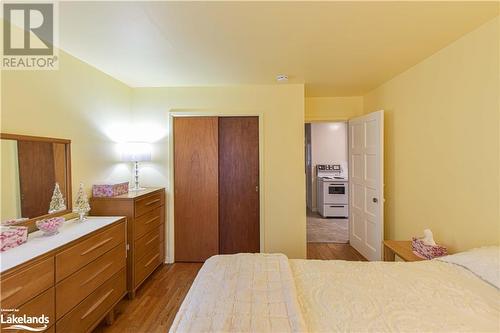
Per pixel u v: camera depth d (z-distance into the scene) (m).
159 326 2.03
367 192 3.25
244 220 3.33
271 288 1.40
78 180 2.28
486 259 1.47
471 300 1.25
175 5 1.51
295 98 3.19
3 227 1.57
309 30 1.82
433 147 2.28
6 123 1.66
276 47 2.10
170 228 3.25
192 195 3.28
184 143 3.27
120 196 2.47
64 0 1.46
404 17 1.65
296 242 3.22
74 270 1.61
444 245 2.15
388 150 3.09
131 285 2.41
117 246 2.10
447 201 2.12
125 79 2.92
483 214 1.77
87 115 2.40
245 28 1.79
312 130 6.48
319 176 6.29
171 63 2.44
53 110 2.01
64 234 1.72
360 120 3.42
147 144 3.17
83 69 2.36
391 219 3.05
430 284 1.41
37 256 1.36
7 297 1.20
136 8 1.54
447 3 1.50
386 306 1.22
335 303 1.26
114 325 2.04
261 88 3.21
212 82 3.07
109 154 2.76
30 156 1.80
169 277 2.88
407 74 2.66
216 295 1.33
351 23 1.73
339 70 2.67
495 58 1.66
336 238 4.28
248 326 1.08
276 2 1.49
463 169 1.94
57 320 1.48
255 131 3.30
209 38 1.94
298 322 1.07
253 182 3.32
